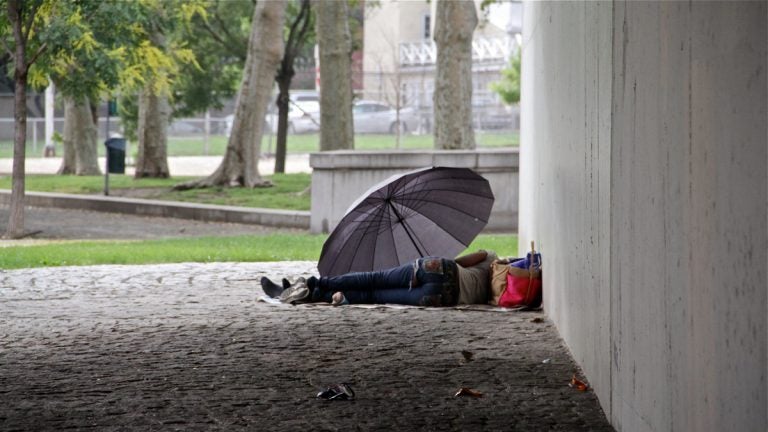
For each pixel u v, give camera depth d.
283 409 9.16
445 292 15.32
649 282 7.22
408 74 83.94
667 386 6.72
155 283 18.62
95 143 51.66
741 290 5.31
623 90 8.12
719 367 5.63
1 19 29.09
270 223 34.03
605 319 8.98
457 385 10.10
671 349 6.62
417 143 67.62
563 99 12.43
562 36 12.55
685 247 6.29
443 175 15.90
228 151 42.22
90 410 9.12
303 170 53.34
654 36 7.04
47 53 30.88
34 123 65.06
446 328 13.41
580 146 10.74
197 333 13.06
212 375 10.58
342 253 16.09
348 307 15.37
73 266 21.27
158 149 48.16
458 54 38.50
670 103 6.61
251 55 41.69
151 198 39.94
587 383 10.09
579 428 8.53
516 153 29.86
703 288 5.92
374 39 85.50
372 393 9.77
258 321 14.03
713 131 5.73
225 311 15.02
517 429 8.48
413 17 85.38
